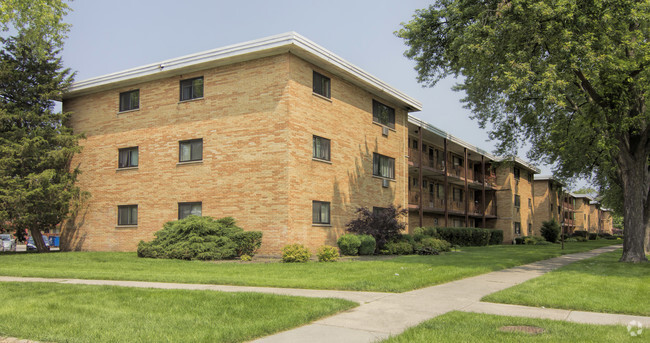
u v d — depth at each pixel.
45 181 22.86
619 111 18.22
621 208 42.56
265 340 6.48
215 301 8.83
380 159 26.83
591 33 15.55
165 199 22.62
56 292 9.95
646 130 19.34
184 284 11.70
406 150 29.42
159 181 22.91
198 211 21.80
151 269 15.03
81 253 21.66
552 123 23.56
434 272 13.92
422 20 20.88
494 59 17.72
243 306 8.38
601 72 17.34
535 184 59.28
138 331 6.67
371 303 9.24
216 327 6.91
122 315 7.75
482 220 43.75
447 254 23.30
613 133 19.05
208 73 22.09
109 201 24.30
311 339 6.54
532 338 6.28
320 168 21.77
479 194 47.91
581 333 6.66
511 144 24.88
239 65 21.30
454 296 10.16
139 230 23.22
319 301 8.93
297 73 20.62
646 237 29.70
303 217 20.48
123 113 24.27
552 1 15.21
